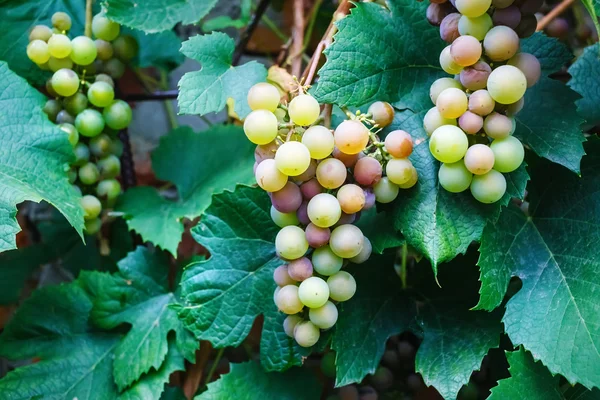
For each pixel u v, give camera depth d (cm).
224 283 67
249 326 67
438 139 59
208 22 82
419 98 64
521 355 63
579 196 64
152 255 78
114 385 74
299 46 79
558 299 62
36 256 91
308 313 64
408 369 74
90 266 89
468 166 59
